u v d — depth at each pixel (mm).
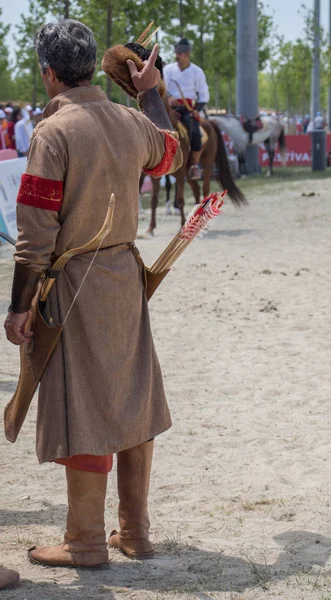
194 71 15594
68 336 3826
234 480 5438
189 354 8383
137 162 3980
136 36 28344
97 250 3861
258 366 7938
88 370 3863
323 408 6789
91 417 3873
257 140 28609
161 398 4168
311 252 14008
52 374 3832
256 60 29797
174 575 4047
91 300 3836
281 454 5863
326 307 10211
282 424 6465
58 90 3951
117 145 3877
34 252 3689
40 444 3875
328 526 4652
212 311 10133
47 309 3836
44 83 4004
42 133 3732
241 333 9133
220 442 6113
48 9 24922
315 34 43750
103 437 3889
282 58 51812
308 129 40062
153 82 4398
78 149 3732
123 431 3926
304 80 51500
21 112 22672
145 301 4141
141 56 4617
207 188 16531
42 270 3732
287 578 3998
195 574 4059
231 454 5891
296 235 15852
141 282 4094
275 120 29047
